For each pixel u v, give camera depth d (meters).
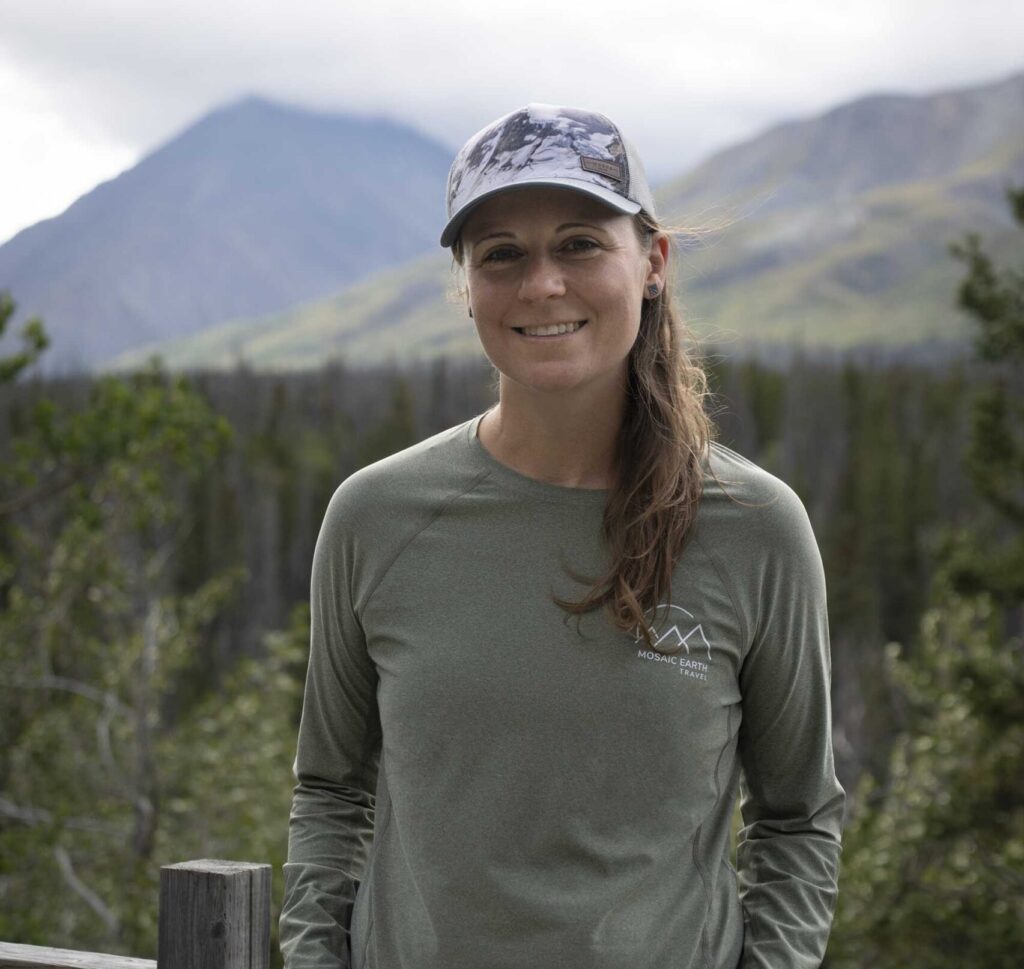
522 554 1.77
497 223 1.74
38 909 10.55
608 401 1.79
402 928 1.76
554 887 1.67
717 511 1.78
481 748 1.71
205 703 12.30
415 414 79.06
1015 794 11.65
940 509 59.19
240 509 57.28
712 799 1.76
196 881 1.75
